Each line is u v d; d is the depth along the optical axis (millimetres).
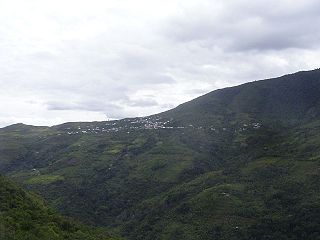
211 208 194125
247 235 167625
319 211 168500
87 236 69688
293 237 161250
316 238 155875
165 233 186875
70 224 73125
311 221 165000
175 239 179125
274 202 187500
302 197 184625
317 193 183375
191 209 199250
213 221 183625
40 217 69688
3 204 66750
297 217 170125
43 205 79062
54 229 66375
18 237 56000
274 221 171625
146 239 189125
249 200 196000
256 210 183750
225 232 172500
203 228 180000
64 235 65938
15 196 73125
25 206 70750
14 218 63156
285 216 173375
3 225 57125
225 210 189875
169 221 197250
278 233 164875
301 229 162875
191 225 185875
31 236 58344
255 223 173500
